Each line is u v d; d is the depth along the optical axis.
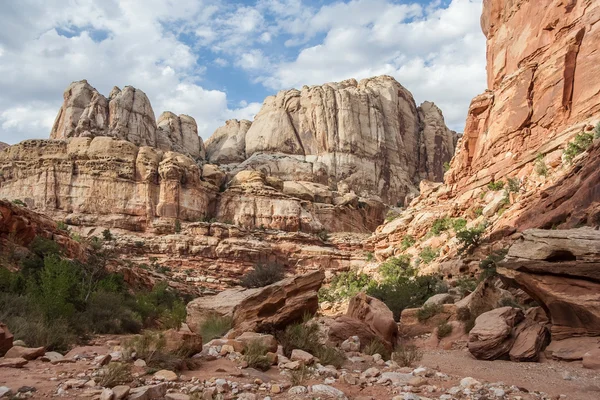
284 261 91.12
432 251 58.50
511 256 15.53
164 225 87.81
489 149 61.88
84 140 94.19
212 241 86.75
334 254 91.75
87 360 8.83
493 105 64.38
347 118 144.12
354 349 13.31
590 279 13.54
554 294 13.77
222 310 15.88
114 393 6.04
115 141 93.50
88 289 28.42
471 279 39.78
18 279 22.38
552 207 36.03
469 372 10.89
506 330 13.44
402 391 8.02
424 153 166.38
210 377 7.88
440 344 17.09
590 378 10.09
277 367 9.53
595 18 48.78
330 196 117.94
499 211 49.75
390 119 156.12
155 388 6.48
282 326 15.01
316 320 19.86
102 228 85.25
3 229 34.97
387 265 63.03
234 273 84.12
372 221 123.38
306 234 96.69
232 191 103.69
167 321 15.93
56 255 34.94
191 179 96.00
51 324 15.23
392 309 28.52
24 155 92.19
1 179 91.38
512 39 64.50
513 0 65.50
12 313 15.20
